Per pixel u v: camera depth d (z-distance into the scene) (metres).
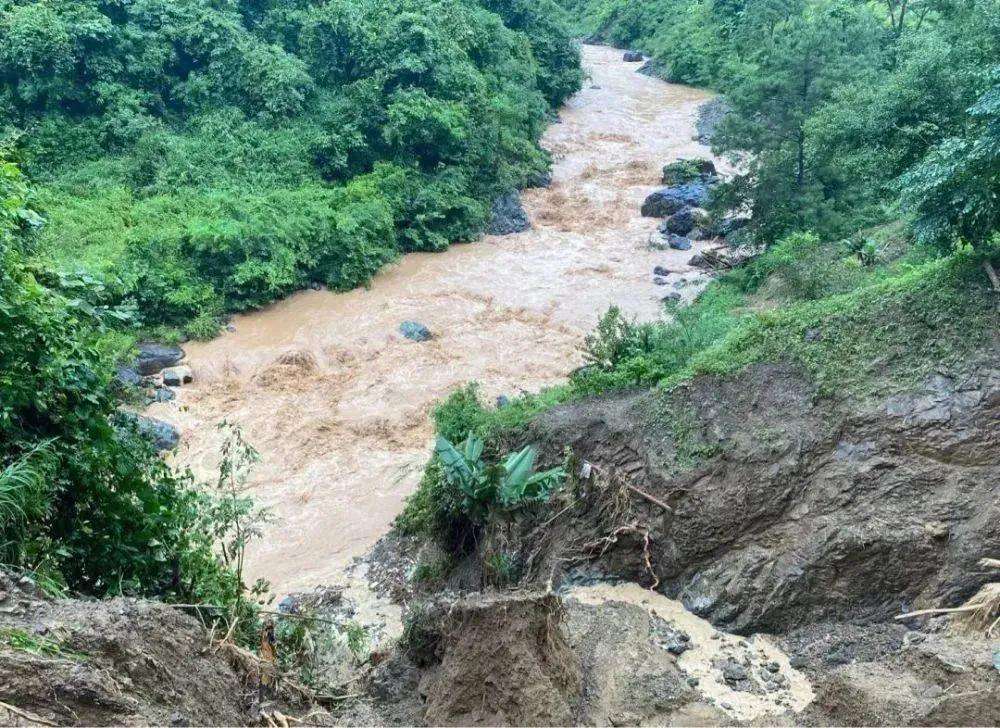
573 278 32.56
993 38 20.25
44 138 33.19
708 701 10.34
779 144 28.69
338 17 38.91
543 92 50.16
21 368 7.75
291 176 35.16
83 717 5.04
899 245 23.80
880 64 32.16
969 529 11.46
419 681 9.55
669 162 43.28
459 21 43.22
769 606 12.09
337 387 25.19
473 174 38.09
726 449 13.40
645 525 13.76
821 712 8.93
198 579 9.23
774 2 50.47
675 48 58.25
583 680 9.83
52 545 7.64
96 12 34.81
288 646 9.94
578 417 15.93
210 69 37.28
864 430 12.64
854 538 11.84
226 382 25.28
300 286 31.30
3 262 8.05
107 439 8.32
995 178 12.53
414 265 34.22
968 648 8.79
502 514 13.70
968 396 12.18
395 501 20.11
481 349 27.27
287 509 19.83
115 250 27.97
